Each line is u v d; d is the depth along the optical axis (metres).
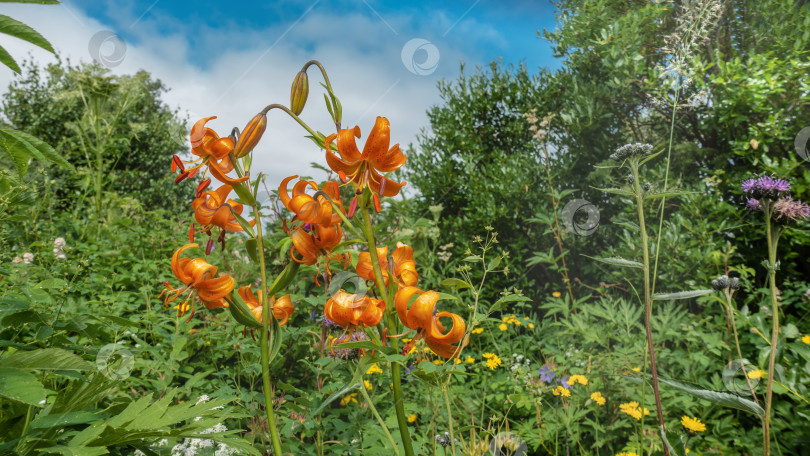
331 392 1.67
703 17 2.12
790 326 1.74
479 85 4.16
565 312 2.71
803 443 1.64
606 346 2.36
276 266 2.34
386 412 1.93
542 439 1.92
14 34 0.78
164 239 3.27
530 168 3.64
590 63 3.46
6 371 0.75
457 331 0.87
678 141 3.29
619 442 2.03
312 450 1.56
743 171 2.87
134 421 0.88
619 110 3.39
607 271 3.18
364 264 1.04
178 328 1.88
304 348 2.18
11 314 1.06
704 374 2.11
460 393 2.15
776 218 1.29
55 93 5.83
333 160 0.92
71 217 3.48
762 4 2.96
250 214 1.12
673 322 2.42
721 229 2.68
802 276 2.73
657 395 1.31
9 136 0.80
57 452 0.79
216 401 0.99
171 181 6.28
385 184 0.93
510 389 2.28
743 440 1.78
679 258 2.79
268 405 1.01
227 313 2.13
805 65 2.61
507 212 3.55
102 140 4.67
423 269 3.23
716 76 2.87
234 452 1.33
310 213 0.93
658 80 2.99
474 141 4.12
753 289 2.67
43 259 2.24
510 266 3.42
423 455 1.55
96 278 2.24
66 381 1.35
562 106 3.74
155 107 8.87
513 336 2.99
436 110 4.39
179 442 1.31
